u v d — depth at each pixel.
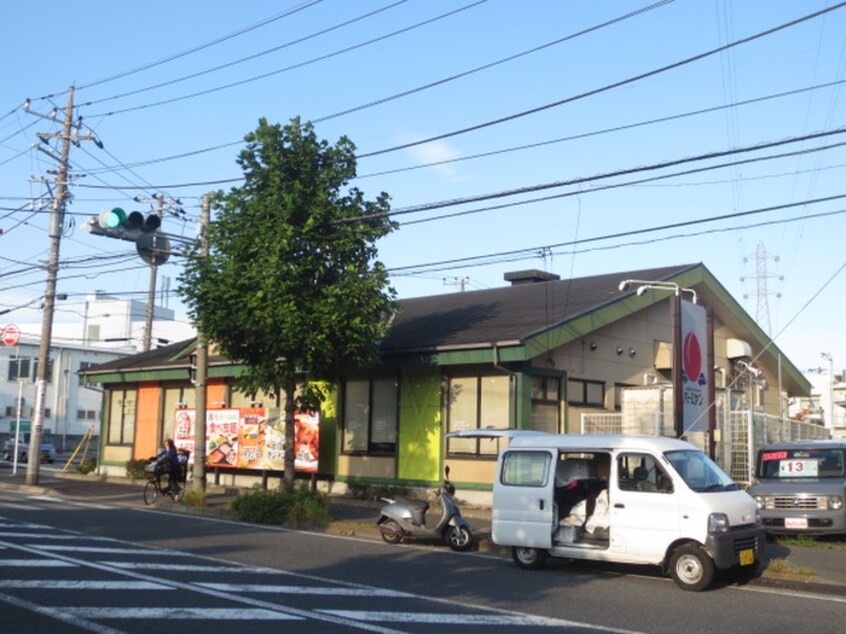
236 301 18.47
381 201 19.28
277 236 18.08
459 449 21.05
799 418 30.42
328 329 18.11
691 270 24.92
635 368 23.78
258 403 26.67
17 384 59.50
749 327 27.80
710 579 11.23
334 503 22.59
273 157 18.62
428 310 25.97
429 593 10.73
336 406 23.95
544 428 20.64
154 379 30.78
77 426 62.66
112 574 11.40
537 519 12.77
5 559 12.44
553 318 20.78
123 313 70.81
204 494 21.56
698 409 18.44
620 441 12.48
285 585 10.98
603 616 9.53
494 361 19.45
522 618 9.30
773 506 15.73
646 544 11.74
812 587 11.69
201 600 9.79
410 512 15.47
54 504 22.25
